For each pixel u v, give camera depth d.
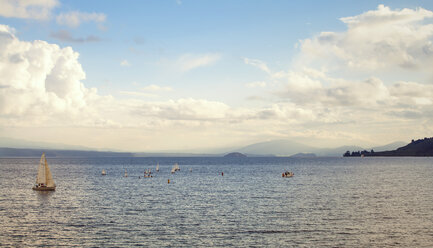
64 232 51.44
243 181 139.88
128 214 64.75
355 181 134.88
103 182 137.88
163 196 91.50
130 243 46.25
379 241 47.06
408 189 104.62
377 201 79.50
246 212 66.38
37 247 44.47
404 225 55.34
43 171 103.38
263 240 47.69
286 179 148.00
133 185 124.75
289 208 70.44
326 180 140.88
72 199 85.19
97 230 52.56
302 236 49.47
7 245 45.22
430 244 45.75
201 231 52.16
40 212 66.88
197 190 106.38
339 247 44.72
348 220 58.91
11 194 94.69
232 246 45.12
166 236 49.50
